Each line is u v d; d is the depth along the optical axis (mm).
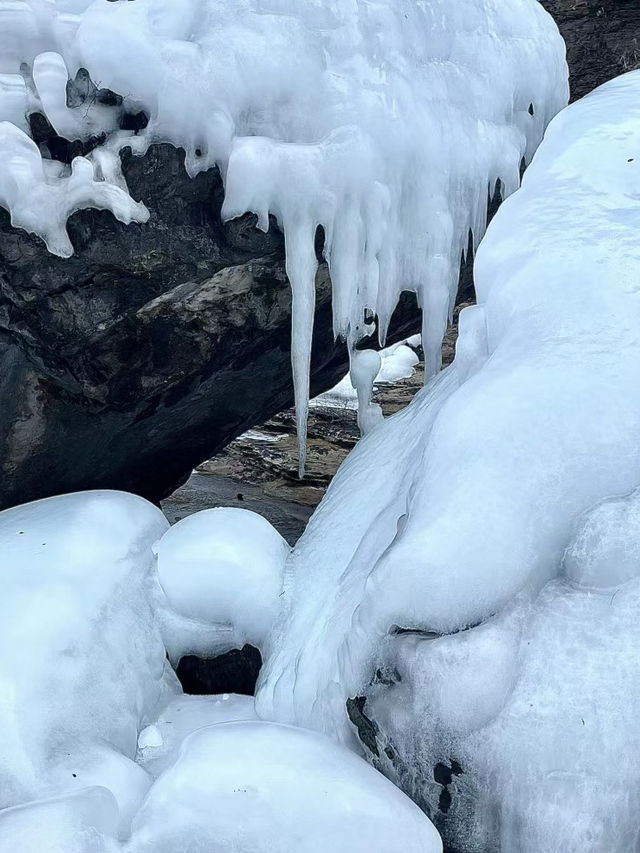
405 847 1802
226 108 2430
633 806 1764
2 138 2309
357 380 3166
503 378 2055
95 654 2281
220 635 2656
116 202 2400
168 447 3352
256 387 3309
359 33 2607
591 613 1841
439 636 1943
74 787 1984
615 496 1897
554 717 1802
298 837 1783
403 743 1953
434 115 2781
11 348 2693
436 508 1964
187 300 2764
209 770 1843
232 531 2656
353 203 2643
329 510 2814
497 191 3273
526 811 1824
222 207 2537
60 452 2971
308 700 2227
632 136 2449
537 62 3205
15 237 2447
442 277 2914
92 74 2342
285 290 2895
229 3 2449
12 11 2303
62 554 2445
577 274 2172
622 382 1979
